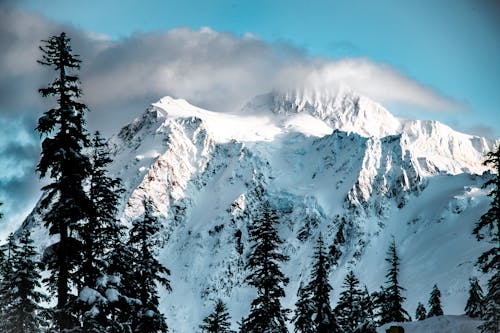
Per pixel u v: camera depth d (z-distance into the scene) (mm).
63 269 39250
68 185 39281
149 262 53750
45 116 38594
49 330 40719
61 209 38688
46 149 38906
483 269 53562
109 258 45344
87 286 38875
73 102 39438
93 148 46312
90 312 37500
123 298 40000
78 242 39688
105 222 44406
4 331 60125
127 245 50906
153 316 51719
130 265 51594
